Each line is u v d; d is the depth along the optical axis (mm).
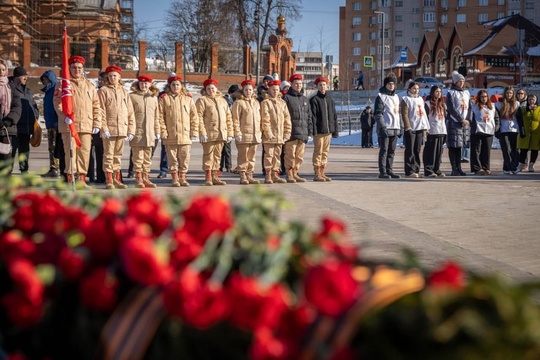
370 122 37375
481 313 1939
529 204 11859
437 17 121812
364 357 1995
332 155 29000
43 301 2508
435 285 2055
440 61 89812
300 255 2322
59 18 67562
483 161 18281
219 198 2447
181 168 15016
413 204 11836
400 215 10531
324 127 16156
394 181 16281
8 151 13273
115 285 2371
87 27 68000
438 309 1963
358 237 8539
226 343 2164
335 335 1987
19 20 62250
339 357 1973
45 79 16188
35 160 23141
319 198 12672
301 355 2031
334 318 2020
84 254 2471
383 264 2326
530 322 1897
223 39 75250
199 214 2371
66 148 13641
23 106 14703
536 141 18766
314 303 2018
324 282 2010
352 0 126812
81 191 3691
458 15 120562
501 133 18516
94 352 2389
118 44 69438
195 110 15070
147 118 14352
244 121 15391
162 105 14695
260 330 2080
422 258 7336
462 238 8609
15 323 2541
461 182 15930
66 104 12891
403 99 17078
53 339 2541
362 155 29141
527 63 77688
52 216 3023
